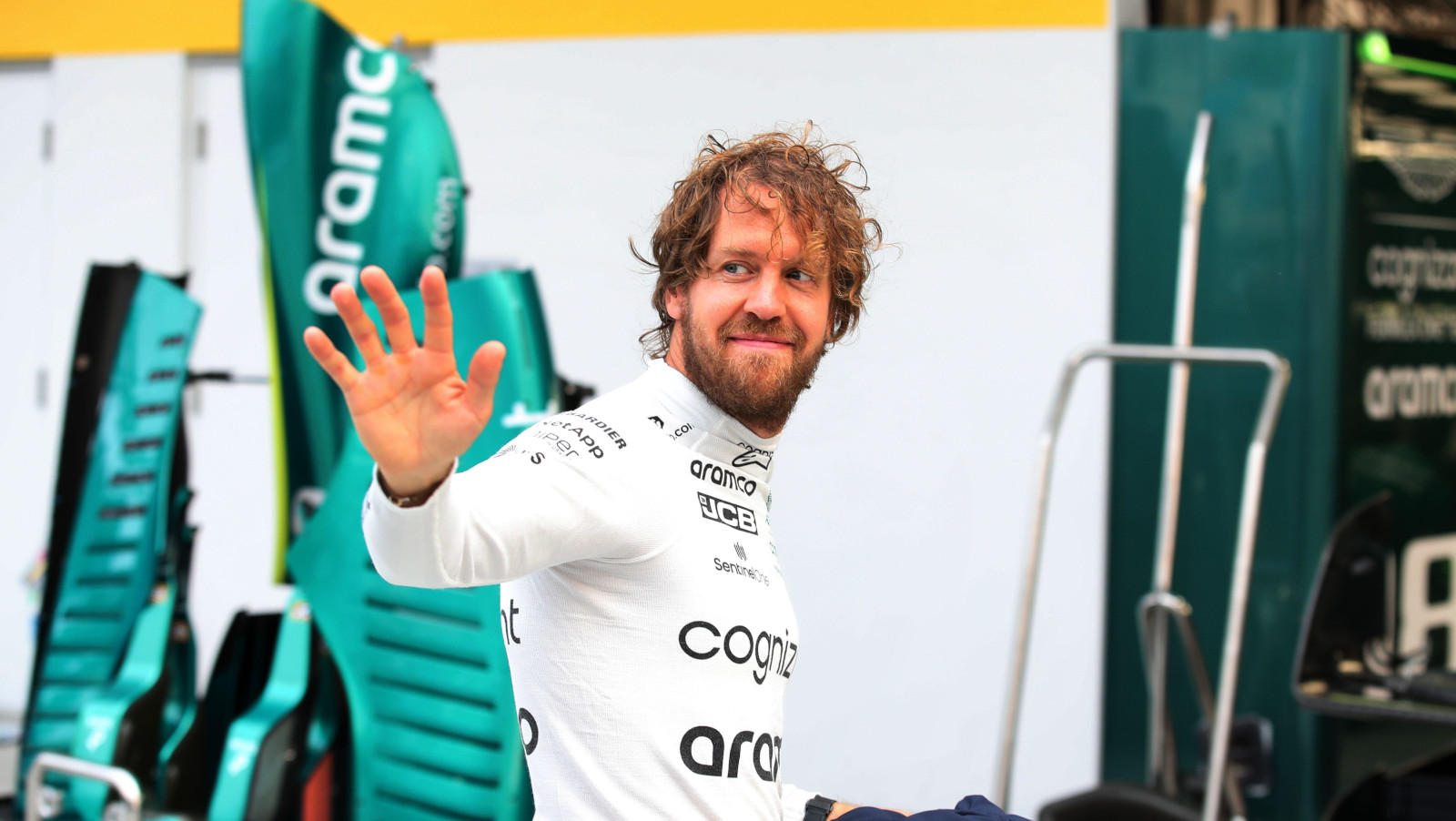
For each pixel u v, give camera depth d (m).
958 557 12.25
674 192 4.80
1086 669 12.10
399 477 3.41
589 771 4.00
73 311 15.00
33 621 14.92
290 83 11.28
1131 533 12.36
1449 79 12.69
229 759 10.05
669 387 4.48
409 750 10.06
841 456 12.47
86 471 11.83
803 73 12.61
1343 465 12.10
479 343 10.05
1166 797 9.91
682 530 4.16
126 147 14.80
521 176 13.31
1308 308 12.12
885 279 12.39
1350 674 10.17
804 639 12.51
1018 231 12.18
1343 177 12.09
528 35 13.28
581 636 4.05
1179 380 10.79
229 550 14.41
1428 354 12.75
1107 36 12.02
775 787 4.48
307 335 3.36
